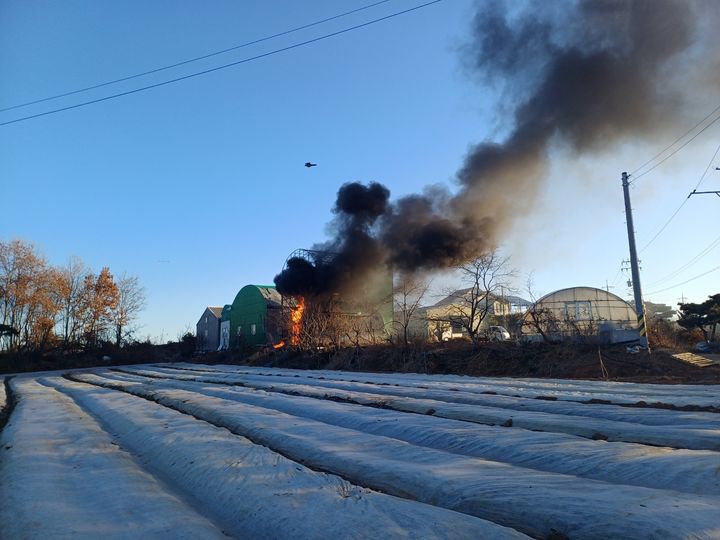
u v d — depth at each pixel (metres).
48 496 5.09
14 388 21.81
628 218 23.64
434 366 23.64
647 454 5.71
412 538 3.70
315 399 12.39
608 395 12.19
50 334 43.88
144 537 3.99
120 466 6.38
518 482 4.91
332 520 4.09
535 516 4.15
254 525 4.38
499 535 3.77
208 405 11.22
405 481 5.24
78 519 4.41
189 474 5.99
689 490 4.76
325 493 4.76
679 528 3.60
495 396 12.07
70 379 26.92
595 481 5.04
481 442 6.84
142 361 43.59
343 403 12.20
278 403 11.59
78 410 12.80
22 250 43.41
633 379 17.48
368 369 26.08
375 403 11.77
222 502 4.98
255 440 7.99
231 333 44.41
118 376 26.45
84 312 47.88
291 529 4.09
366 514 4.15
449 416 9.85
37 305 43.62
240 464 5.96
